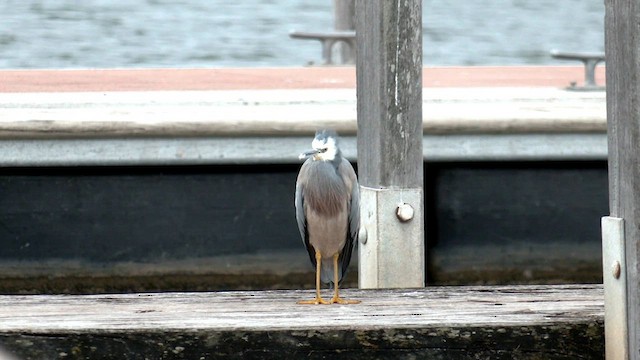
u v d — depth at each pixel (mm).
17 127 10578
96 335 6734
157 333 6750
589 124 11094
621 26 6375
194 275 11695
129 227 11539
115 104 11422
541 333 6871
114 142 10828
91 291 11602
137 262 11617
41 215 11406
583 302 7477
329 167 7848
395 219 8547
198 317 7062
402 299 7684
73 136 10719
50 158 10781
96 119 10672
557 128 11102
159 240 11594
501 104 11602
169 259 11633
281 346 6785
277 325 6789
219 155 10953
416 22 8430
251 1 33625
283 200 11633
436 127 10969
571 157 11266
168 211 11547
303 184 7949
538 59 30047
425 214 11711
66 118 10641
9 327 6738
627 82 6352
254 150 11000
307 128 10953
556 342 6898
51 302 7586
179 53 28281
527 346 6871
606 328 6777
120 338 6746
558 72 16141
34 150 10750
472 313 7148
